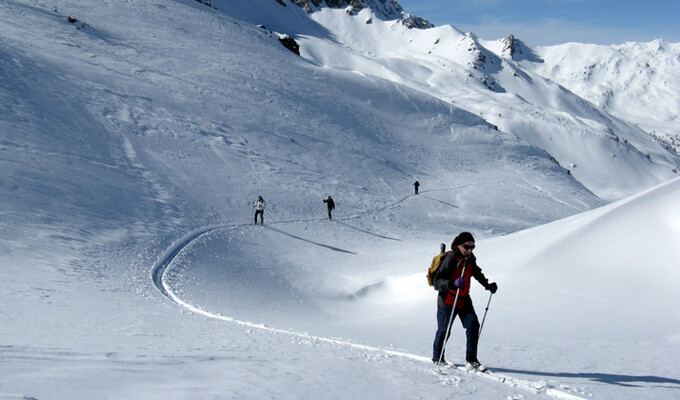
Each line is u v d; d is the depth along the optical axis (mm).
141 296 11688
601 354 7289
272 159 43125
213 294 14711
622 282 13086
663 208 15234
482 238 35375
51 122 31953
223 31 86375
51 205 21172
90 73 46250
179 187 30953
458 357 6805
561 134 140125
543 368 6086
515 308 12781
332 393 3686
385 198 41719
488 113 149500
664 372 5859
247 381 3717
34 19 58656
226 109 50812
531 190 55719
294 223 30609
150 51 62406
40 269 12508
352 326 12086
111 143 33594
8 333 5164
